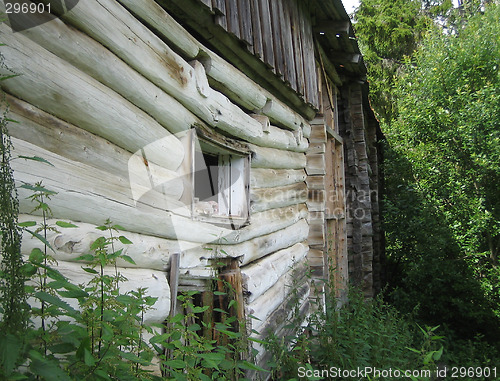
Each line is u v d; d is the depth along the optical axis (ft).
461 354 21.35
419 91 32.48
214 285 8.42
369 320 15.43
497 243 30.25
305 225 16.79
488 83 28.43
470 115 28.35
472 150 28.63
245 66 11.25
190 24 8.58
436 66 32.17
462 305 26.89
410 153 31.76
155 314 6.35
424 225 29.73
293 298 12.84
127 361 4.73
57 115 5.11
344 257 23.20
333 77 23.56
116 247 5.77
